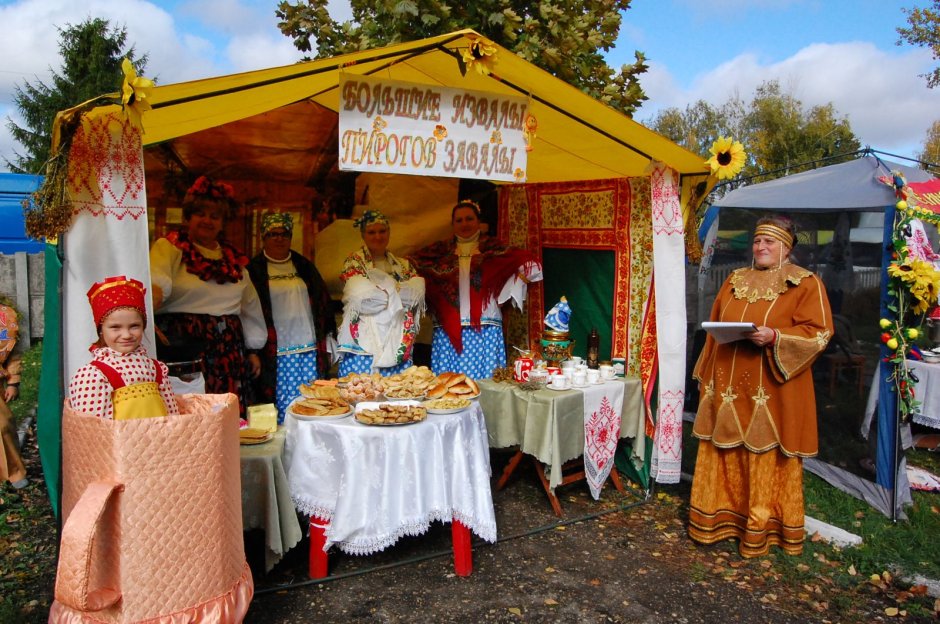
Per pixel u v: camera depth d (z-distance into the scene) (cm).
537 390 470
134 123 267
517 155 376
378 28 663
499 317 557
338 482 347
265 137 528
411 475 342
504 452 583
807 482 526
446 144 354
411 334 498
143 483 232
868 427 501
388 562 385
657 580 376
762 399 394
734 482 415
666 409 477
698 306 705
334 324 513
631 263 521
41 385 330
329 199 580
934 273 440
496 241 555
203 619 245
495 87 393
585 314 561
